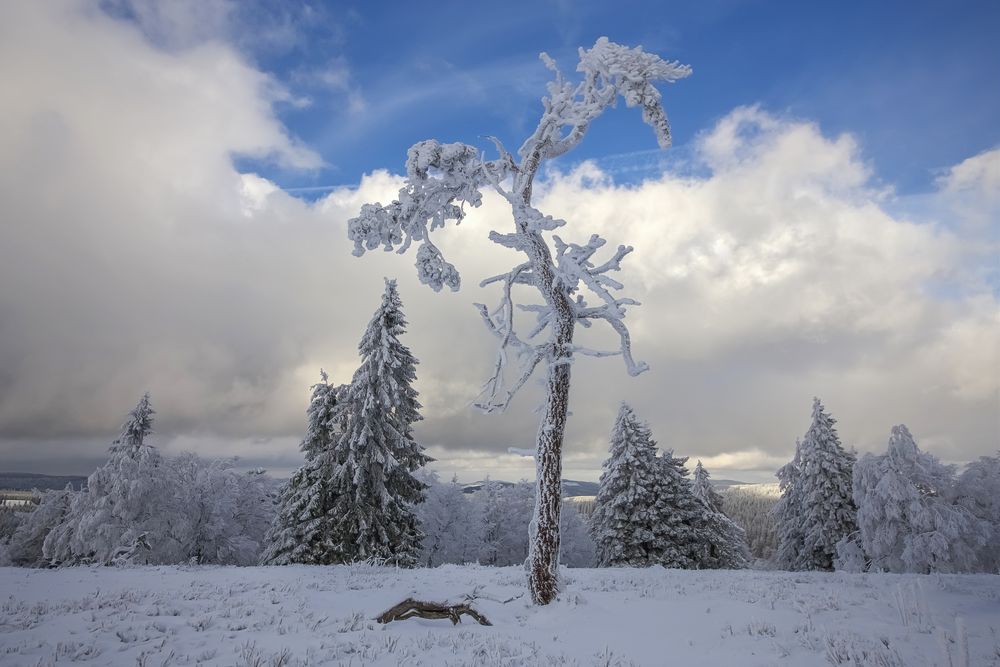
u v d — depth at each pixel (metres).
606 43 13.13
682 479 36.16
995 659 6.16
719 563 36.22
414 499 26.58
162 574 13.96
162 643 6.79
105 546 28.03
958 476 28.92
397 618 8.60
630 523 33.34
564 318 11.74
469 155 13.20
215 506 34.25
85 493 30.56
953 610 9.31
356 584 12.44
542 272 11.88
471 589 11.88
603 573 16.70
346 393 26.09
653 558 32.50
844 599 10.23
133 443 31.11
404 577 14.06
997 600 10.31
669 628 8.42
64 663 5.97
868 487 28.75
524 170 12.82
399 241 14.02
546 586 10.40
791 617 8.75
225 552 34.38
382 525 24.36
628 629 8.45
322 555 23.53
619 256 11.08
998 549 27.92
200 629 7.62
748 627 7.99
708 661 6.62
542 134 12.84
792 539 38.62
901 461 28.45
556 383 11.41
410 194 13.25
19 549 38.06
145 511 29.95
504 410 11.76
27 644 6.60
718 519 39.28
